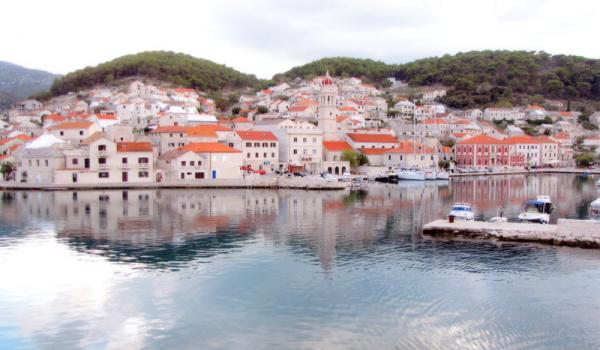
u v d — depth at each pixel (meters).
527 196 129.62
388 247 65.38
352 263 57.44
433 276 52.59
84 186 134.12
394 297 46.34
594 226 66.06
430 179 186.75
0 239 69.19
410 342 37.47
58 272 53.62
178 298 46.16
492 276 52.62
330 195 128.00
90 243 66.88
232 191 135.75
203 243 67.19
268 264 56.88
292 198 119.38
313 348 36.62
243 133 174.88
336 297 46.34
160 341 37.91
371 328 39.81
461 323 40.75
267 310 43.34
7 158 157.62
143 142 152.38
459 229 71.44
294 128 183.25
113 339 38.31
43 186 131.62
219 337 38.44
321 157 188.75
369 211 97.50
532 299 46.00
